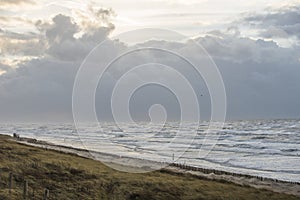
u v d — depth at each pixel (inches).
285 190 1808.6
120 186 1561.3
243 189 1681.8
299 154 4126.5
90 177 1683.1
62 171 1728.6
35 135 6983.3
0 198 1251.8
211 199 1454.2
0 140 3090.6
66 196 1387.8
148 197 1444.4
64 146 3754.9
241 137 6648.6
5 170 1626.5
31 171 1672.0
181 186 1620.3
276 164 3260.3
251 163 3302.2
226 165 3112.7
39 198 1322.6
